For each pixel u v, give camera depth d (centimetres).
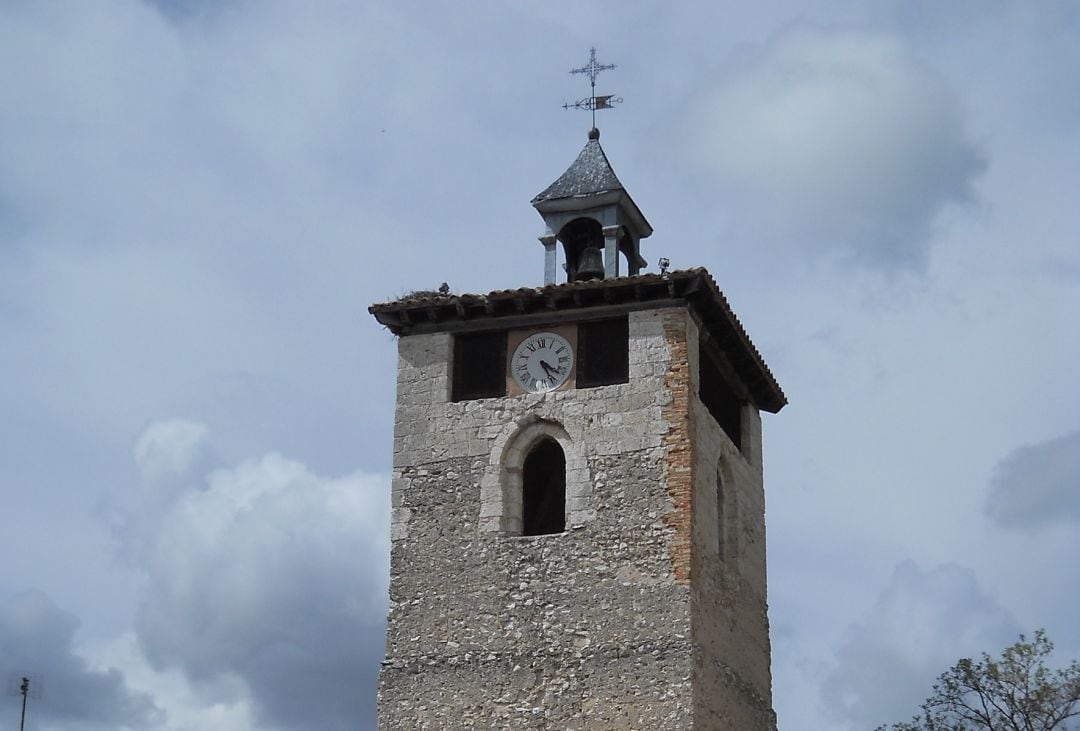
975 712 5528
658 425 4800
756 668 5122
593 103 5538
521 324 5012
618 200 5250
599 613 4669
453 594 4781
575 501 4791
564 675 4631
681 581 4644
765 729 5119
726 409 5272
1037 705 5481
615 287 4881
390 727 4694
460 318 5034
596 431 4841
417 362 5038
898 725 5578
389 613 4806
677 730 4512
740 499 5194
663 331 4878
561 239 5375
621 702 4572
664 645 4597
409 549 4856
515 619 4716
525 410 4906
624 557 4706
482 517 4834
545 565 4747
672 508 4719
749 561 5200
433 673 4716
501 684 4662
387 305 5019
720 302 4947
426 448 4944
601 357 4931
